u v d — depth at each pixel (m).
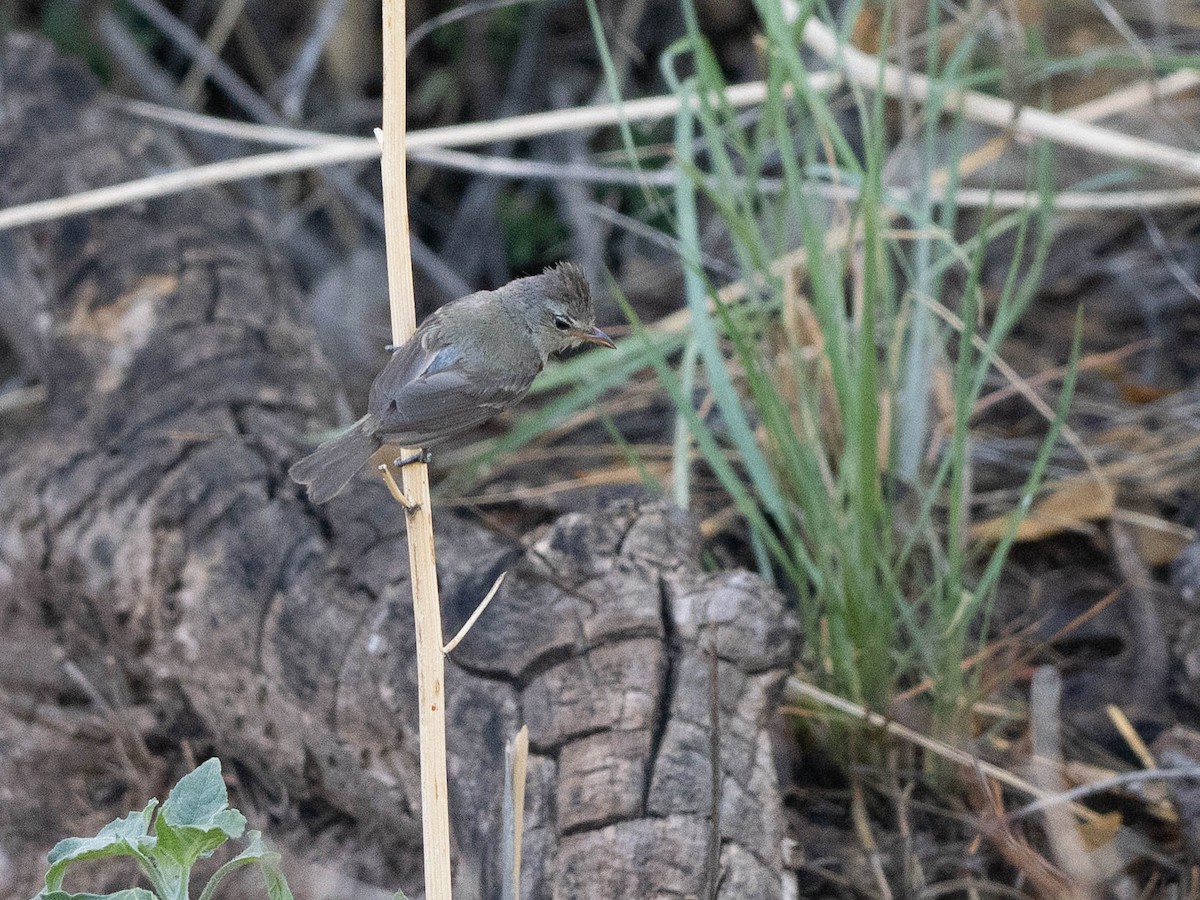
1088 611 9.46
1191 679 8.80
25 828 8.20
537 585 7.50
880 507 8.49
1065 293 12.91
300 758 8.02
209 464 8.80
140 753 8.44
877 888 7.75
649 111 10.41
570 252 15.05
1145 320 12.59
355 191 15.32
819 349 9.87
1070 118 11.64
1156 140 13.66
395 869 7.73
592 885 6.22
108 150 11.96
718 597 7.36
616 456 11.45
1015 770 8.39
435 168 15.83
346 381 13.02
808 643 8.78
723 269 12.49
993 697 9.17
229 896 7.64
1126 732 8.65
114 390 9.77
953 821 8.15
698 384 11.75
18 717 8.73
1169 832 8.15
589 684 7.03
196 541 8.46
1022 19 14.14
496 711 7.00
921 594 9.45
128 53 15.23
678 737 6.79
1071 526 10.31
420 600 5.80
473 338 7.18
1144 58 10.09
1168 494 10.60
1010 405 11.79
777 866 6.53
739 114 14.82
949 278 13.05
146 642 8.57
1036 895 7.62
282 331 10.26
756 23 15.27
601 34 8.45
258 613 8.08
